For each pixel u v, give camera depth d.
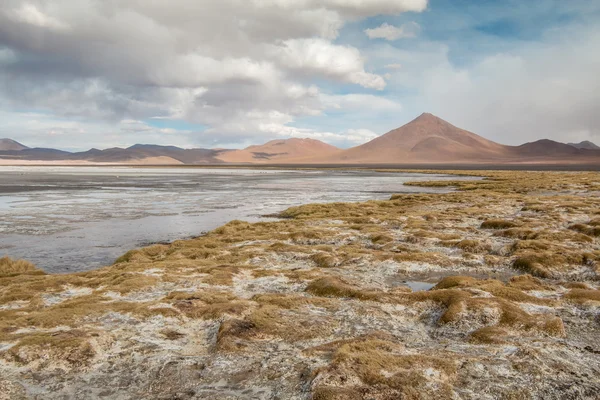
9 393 10.45
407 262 25.88
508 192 82.75
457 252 28.97
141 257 29.91
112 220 50.53
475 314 15.29
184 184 120.38
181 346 13.33
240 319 14.96
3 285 22.14
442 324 15.10
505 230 35.09
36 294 19.52
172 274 22.41
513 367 11.49
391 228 39.50
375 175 188.12
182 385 10.95
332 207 58.59
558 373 11.22
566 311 16.52
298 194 87.19
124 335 13.95
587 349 13.00
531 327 14.42
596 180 110.00
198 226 46.66
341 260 26.48
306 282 21.22
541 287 19.78
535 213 47.09
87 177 161.25
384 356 11.72
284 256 28.33
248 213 57.44
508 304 16.05
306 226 41.62
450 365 11.33
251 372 11.50
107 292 19.09
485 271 24.61
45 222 48.59
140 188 103.25
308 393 10.22
